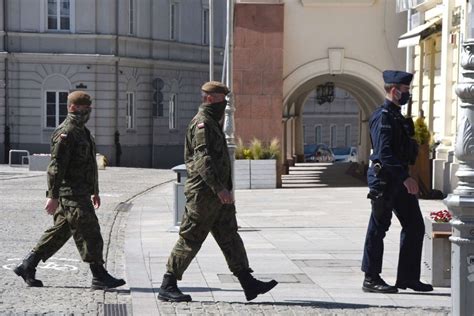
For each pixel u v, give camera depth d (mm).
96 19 81562
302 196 42281
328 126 121188
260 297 16969
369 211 34656
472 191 11508
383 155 17078
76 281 19000
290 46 47781
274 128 47562
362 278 19203
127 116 84562
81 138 17500
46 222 31266
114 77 82250
